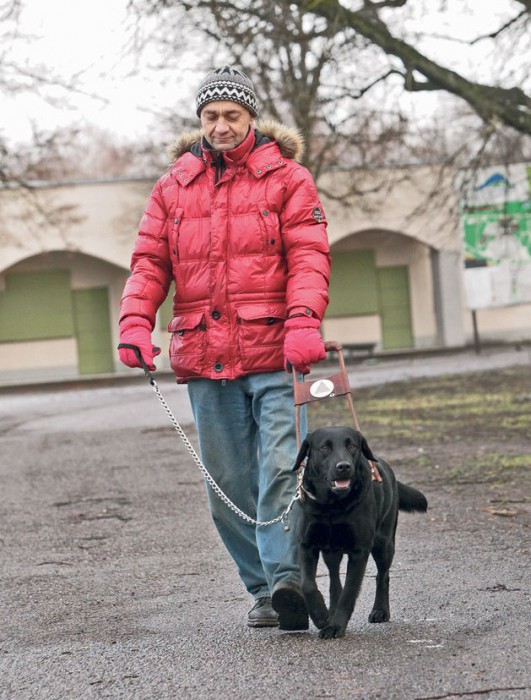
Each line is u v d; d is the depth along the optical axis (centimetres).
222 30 1717
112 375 3925
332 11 1666
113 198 3750
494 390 2048
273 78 1809
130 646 505
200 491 1040
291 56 1795
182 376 529
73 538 831
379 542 527
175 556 739
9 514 966
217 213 515
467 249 3278
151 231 533
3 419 2267
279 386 516
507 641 471
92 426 1889
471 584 598
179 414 2031
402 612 544
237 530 534
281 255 519
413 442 1320
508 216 2334
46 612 595
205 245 516
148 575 681
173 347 529
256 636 504
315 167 1894
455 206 1972
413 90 1695
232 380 520
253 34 1727
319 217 517
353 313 4094
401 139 1897
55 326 3978
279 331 515
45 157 2134
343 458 468
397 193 3784
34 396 3198
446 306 4012
